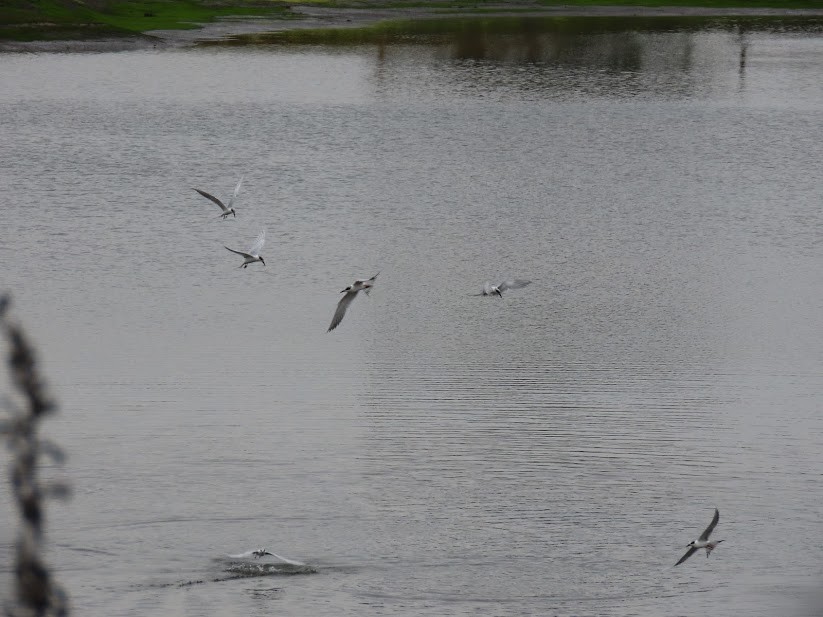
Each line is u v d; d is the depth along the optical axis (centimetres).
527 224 6106
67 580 2523
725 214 6359
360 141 8281
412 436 3316
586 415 3488
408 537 2750
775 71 11969
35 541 942
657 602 2500
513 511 2884
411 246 5669
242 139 8288
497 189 6912
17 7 12900
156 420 3406
